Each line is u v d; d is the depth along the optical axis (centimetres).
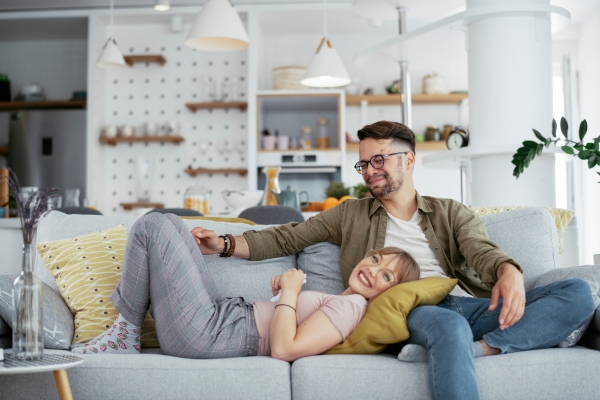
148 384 176
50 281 234
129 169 698
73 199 503
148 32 700
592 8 627
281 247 234
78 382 177
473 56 387
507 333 184
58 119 679
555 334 186
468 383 165
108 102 700
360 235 230
